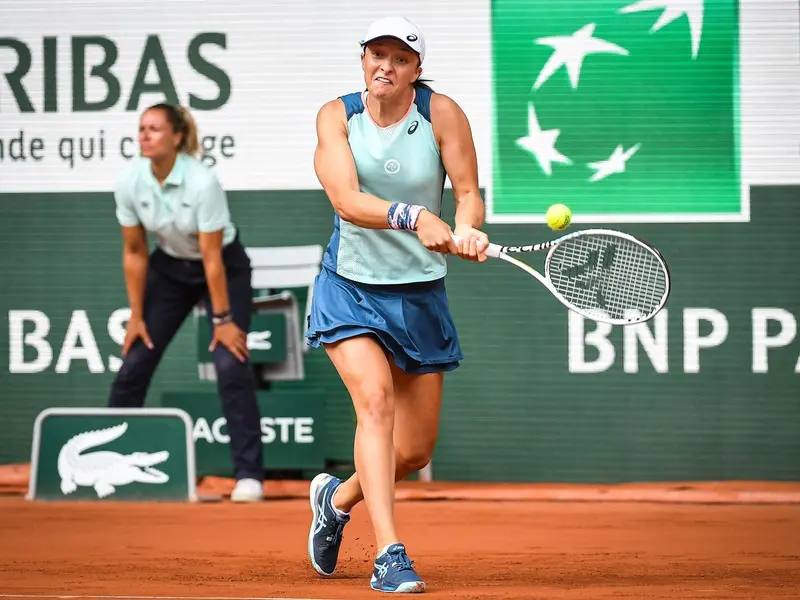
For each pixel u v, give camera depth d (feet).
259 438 87.92
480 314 101.09
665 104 99.60
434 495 94.27
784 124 98.78
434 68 100.83
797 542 65.00
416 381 45.91
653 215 99.81
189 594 43.83
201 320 95.76
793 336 98.94
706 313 99.50
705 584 47.37
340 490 47.60
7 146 104.06
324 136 43.98
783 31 98.68
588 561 56.54
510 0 100.22
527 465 100.73
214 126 102.63
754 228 99.19
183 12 102.68
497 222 100.68
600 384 100.37
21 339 104.06
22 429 103.81
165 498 85.15
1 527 71.05
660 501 92.48
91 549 61.11
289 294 95.25
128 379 88.43
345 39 101.71
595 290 45.88
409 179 44.14
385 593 42.45
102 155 103.65
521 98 100.48
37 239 104.06
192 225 84.58
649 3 99.50
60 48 103.55
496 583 47.55
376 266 44.39
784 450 98.78
